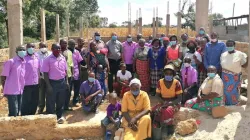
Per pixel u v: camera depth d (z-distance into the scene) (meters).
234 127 5.49
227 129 5.48
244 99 7.30
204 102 6.05
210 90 5.93
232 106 6.22
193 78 7.03
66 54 6.82
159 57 7.93
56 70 6.08
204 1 10.48
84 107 6.87
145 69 8.11
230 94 6.52
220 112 5.82
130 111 5.55
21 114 6.35
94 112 6.96
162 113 5.59
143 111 5.43
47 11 26.61
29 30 26.80
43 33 15.49
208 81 5.96
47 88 6.10
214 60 6.97
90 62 7.80
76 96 7.59
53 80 6.10
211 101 5.91
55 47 6.05
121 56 8.48
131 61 8.50
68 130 5.88
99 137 5.96
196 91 7.23
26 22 25.05
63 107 6.54
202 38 7.52
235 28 20.28
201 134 5.54
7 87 5.77
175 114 5.99
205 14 10.55
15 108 5.88
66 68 6.37
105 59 7.89
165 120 5.59
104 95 7.99
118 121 5.71
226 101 6.59
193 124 5.66
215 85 5.76
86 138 5.92
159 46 7.98
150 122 5.37
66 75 6.39
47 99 6.20
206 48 7.09
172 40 7.59
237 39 19.50
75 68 7.29
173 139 5.50
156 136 5.55
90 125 5.95
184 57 7.36
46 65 6.03
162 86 5.81
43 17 15.39
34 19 25.61
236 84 6.47
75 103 7.63
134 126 5.29
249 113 5.84
